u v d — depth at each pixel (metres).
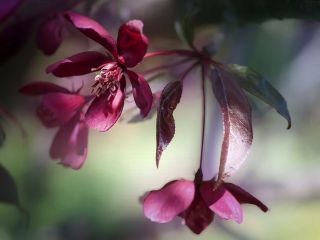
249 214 0.76
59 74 0.33
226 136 0.32
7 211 0.67
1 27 0.43
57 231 0.71
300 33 0.73
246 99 0.33
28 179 0.69
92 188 0.76
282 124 0.85
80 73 0.33
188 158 0.94
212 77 0.33
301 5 0.37
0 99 0.51
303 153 0.87
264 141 0.80
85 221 0.73
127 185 0.84
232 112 0.32
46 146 0.67
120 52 0.33
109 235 0.74
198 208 0.34
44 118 0.37
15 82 0.50
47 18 0.39
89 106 0.33
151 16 0.45
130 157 0.91
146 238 0.75
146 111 0.31
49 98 0.35
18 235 0.67
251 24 0.40
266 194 0.73
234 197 0.34
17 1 0.38
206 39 0.44
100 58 0.33
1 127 0.42
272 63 0.70
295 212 0.76
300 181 0.73
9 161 0.67
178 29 0.39
